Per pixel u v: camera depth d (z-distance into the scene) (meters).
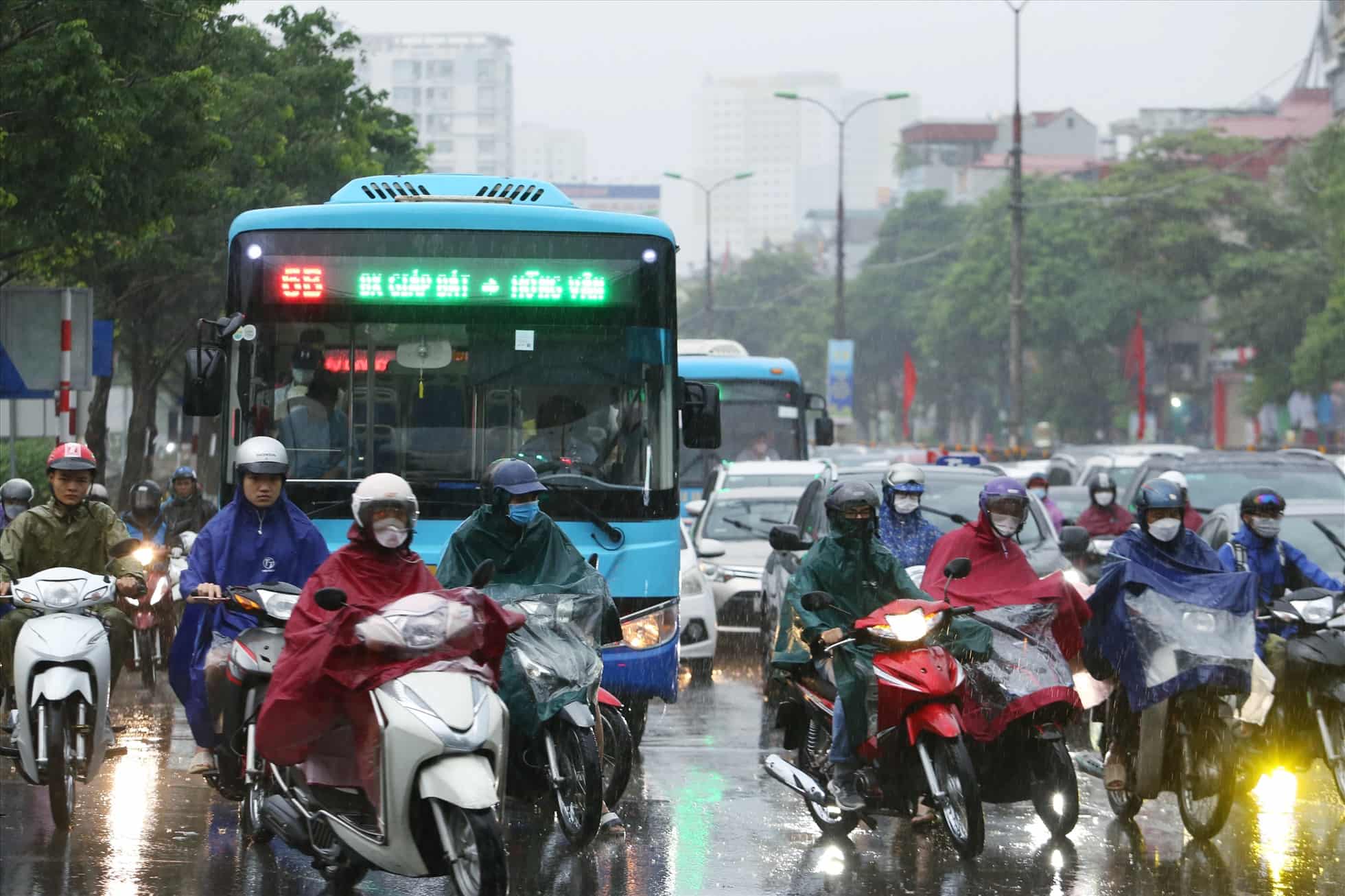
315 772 17.66
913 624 21.08
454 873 16.59
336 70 81.25
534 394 26.75
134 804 23.94
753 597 45.09
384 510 17.30
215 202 71.62
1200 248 186.12
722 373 62.62
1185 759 22.02
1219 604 22.12
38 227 48.41
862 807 21.84
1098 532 43.81
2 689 23.62
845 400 134.50
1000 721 21.52
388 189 28.58
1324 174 155.38
